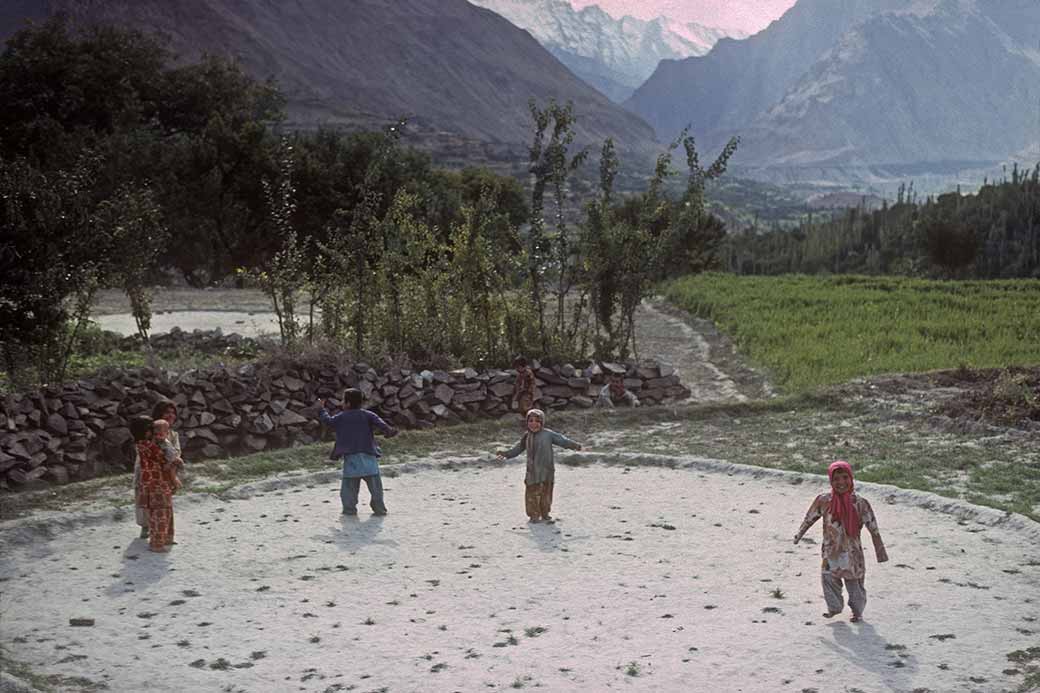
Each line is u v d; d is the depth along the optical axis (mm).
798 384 24156
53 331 19500
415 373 22234
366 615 9758
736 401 22625
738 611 9820
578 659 8625
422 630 9352
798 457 17562
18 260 18625
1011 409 19484
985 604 9930
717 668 8383
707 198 26766
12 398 16625
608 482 16125
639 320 43062
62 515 13328
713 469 16938
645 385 23891
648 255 26125
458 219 42875
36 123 67125
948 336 31969
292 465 17172
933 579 10781
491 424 20438
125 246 21703
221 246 58312
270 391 19781
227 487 15516
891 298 43406
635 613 9781
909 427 19719
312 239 57281
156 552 12039
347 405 14102
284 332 24469
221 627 9445
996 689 7875
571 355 24844
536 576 11023
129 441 17172
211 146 59625
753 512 13945
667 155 26766
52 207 19031
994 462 16656
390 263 25094
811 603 10039
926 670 8273
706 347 34438
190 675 8312
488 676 8258
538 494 13453
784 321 36625
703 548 12109
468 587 10641
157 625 9492
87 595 10391
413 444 19031
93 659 8656
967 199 128125
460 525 13344
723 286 52219
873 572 11086
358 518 13773
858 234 143625
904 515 13766
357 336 23438
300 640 9109
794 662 8492
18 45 76875
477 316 24922
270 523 13484
